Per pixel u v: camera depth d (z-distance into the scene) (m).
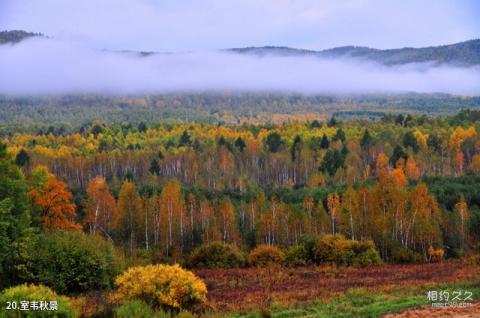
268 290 28.28
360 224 59.69
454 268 36.72
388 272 36.12
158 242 62.50
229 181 103.56
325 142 126.00
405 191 62.72
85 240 31.08
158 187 91.06
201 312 21.84
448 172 102.25
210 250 44.56
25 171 103.00
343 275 35.22
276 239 63.16
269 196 88.44
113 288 30.25
